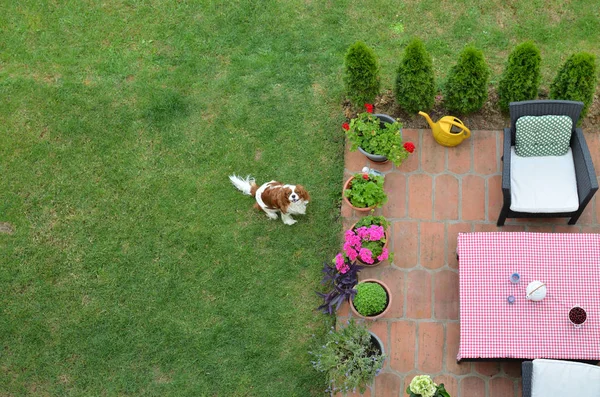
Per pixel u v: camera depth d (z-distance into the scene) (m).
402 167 6.54
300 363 5.97
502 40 6.95
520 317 5.42
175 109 6.98
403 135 6.64
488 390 5.73
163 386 5.98
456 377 5.80
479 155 6.51
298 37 7.19
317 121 6.80
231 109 6.94
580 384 4.95
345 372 5.38
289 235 6.40
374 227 5.75
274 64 7.09
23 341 6.20
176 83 7.10
